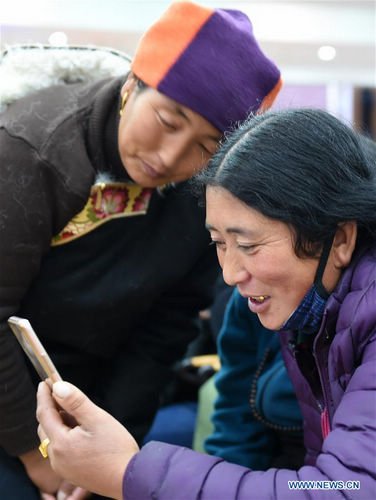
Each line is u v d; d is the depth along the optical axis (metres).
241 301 1.17
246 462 1.18
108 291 1.02
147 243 1.04
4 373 0.93
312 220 0.68
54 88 0.98
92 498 1.05
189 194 1.05
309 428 0.92
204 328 1.87
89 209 0.97
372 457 0.59
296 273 0.72
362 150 0.75
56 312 1.01
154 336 1.17
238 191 0.68
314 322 0.77
